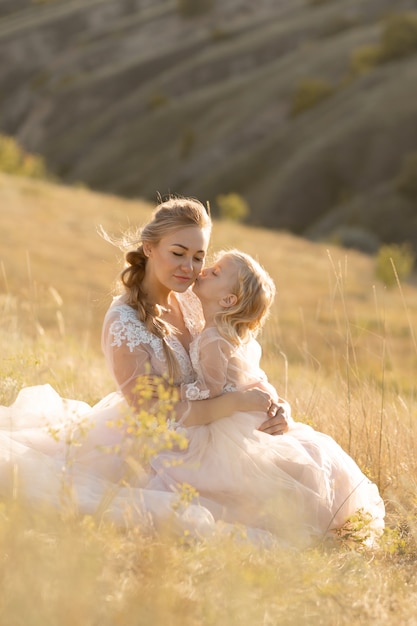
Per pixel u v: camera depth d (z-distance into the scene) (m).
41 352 7.56
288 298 26.78
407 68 81.06
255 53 104.06
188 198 4.86
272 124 84.06
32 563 3.28
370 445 6.19
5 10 146.38
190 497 4.27
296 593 3.72
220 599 3.50
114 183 88.69
